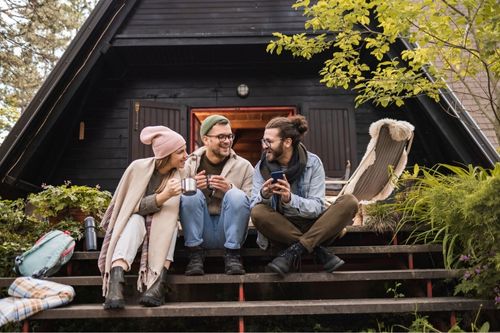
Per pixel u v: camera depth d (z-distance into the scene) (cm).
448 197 326
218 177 309
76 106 665
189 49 674
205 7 680
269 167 317
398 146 392
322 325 315
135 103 664
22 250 343
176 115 688
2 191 587
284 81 712
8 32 1164
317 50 510
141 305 280
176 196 306
